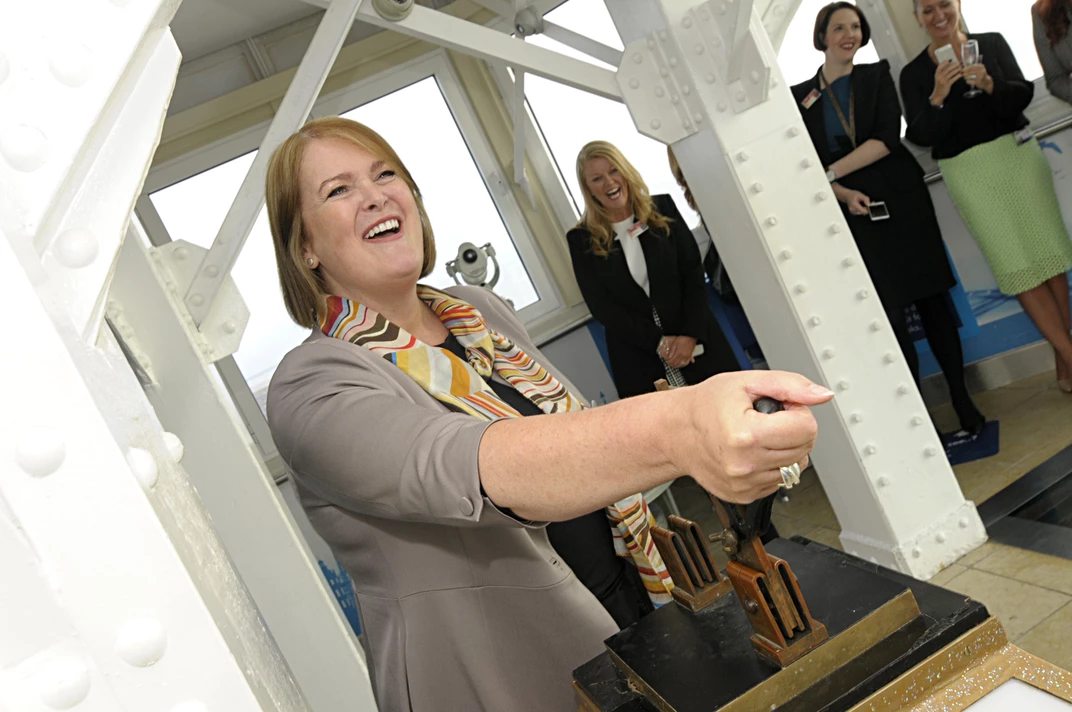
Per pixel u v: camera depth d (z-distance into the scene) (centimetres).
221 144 376
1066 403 314
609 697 80
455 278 389
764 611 71
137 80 48
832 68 327
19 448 39
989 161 304
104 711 41
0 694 39
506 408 114
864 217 321
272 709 47
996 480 281
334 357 104
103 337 50
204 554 49
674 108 235
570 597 111
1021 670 67
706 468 64
